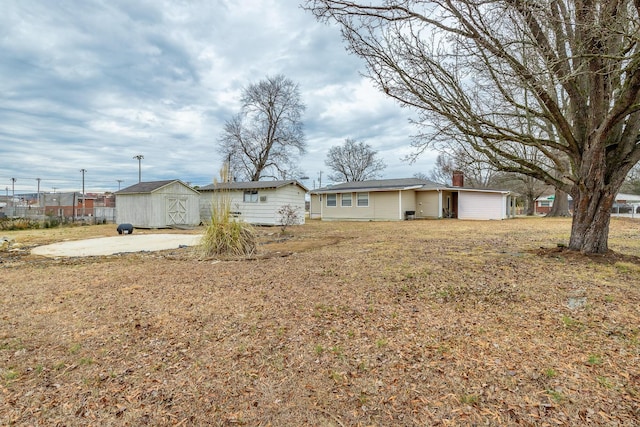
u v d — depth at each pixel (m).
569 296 3.39
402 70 4.87
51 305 3.50
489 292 3.61
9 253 7.43
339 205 21.66
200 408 1.76
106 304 3.50
